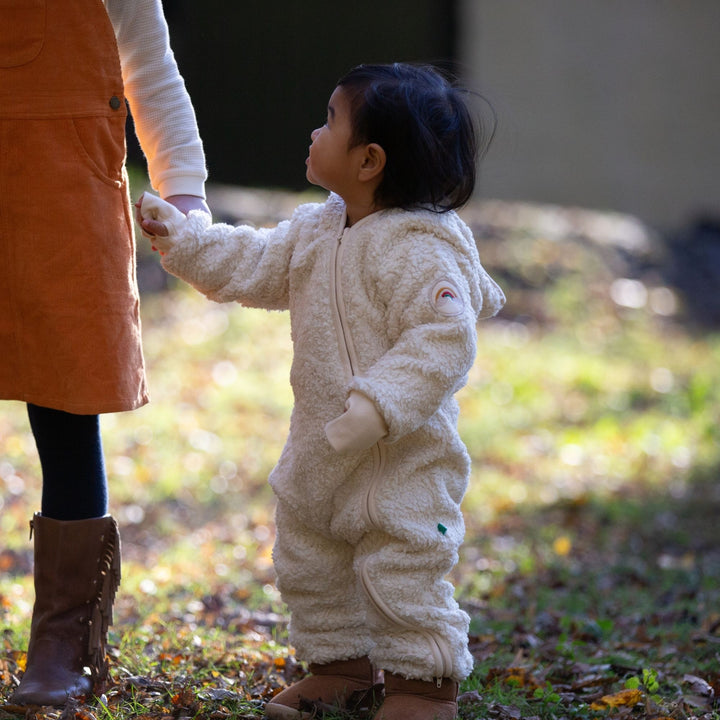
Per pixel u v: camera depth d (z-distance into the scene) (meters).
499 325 19.00
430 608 4.37
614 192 28.30
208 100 25.61
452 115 4.45
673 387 17.09
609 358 18.52
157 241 4.67
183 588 7.85
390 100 4.34
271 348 16.06
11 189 4.46
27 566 8.34
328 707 4.59
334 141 4.44
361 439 4.11
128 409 4.56
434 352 4.19
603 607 7.82
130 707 4.70
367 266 4.39
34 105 4.44
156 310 16.39
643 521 10.90
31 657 4.71
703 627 7.21
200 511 10.51
